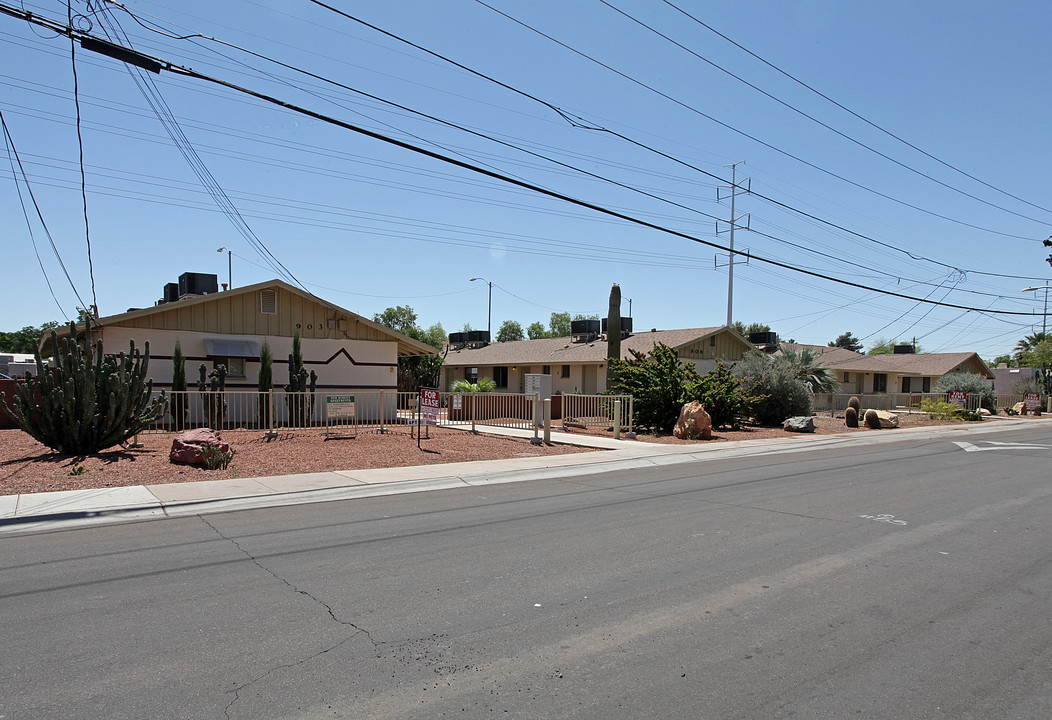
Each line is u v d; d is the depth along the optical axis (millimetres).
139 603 5555
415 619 5223
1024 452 18547
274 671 4297
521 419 23500
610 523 8758
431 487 11922
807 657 4570
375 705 3869
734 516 9234
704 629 5055
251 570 6520
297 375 20812
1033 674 4340
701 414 21109
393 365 24688
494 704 3893
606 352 36125
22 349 63125
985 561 6949
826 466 15234
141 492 10352
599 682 4180
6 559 6883
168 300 27875
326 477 12258
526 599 5703
